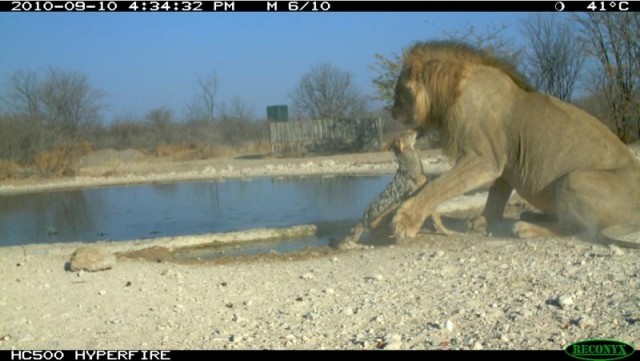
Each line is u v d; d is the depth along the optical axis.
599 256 8.37
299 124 38.53
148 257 10.82
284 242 12.05
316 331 6.61
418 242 10.49
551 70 31.59
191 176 26.52
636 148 24.02
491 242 9.98
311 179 23.06
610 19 27.19
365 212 10.84
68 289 8.74
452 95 10.38
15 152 35.28
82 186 25.28
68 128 54.25
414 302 7.28
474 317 6.61
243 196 19.33
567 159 10.03
